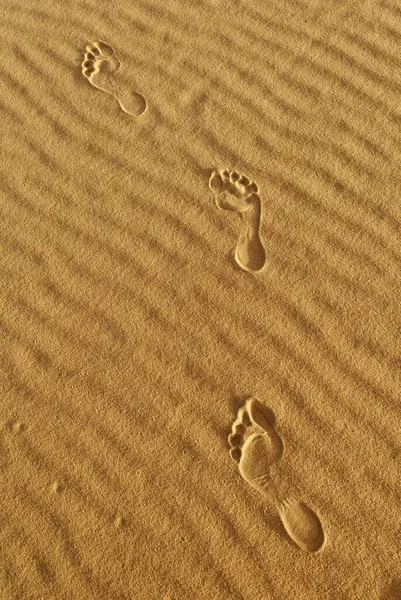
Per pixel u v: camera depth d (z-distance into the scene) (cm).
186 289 211
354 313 204
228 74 255
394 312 204
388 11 268
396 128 238
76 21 271
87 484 183
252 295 209
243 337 202
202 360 199
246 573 173
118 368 199
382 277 210
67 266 216
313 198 225
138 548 176
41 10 274
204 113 246
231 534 177
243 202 227
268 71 255
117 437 189
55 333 205
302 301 207
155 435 189
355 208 223
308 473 183
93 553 176
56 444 189
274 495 181
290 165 233
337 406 191
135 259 217
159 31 268
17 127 245
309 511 179
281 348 200
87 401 194
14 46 266
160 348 201
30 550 176
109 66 260
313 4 271
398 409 191
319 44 261
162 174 233
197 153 237
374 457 185
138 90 253
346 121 241
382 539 176
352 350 199
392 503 179
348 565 173
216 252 217
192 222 223
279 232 220
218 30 267
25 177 233
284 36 264
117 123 245
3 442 189
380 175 229
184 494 182
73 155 238
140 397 194
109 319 206
